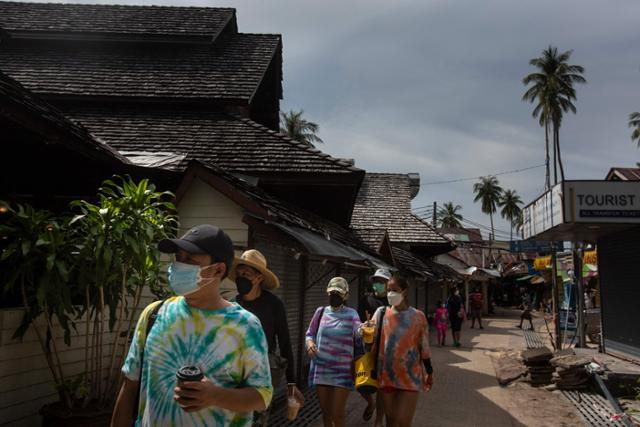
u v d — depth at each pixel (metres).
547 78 52.97
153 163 7.58
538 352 10.02
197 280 2.12
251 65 12.69
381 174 26.16
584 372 9.18
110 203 4.59
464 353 14.81
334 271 11.06
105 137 10.20
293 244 6.20
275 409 7.10
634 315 10.44
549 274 29.06
